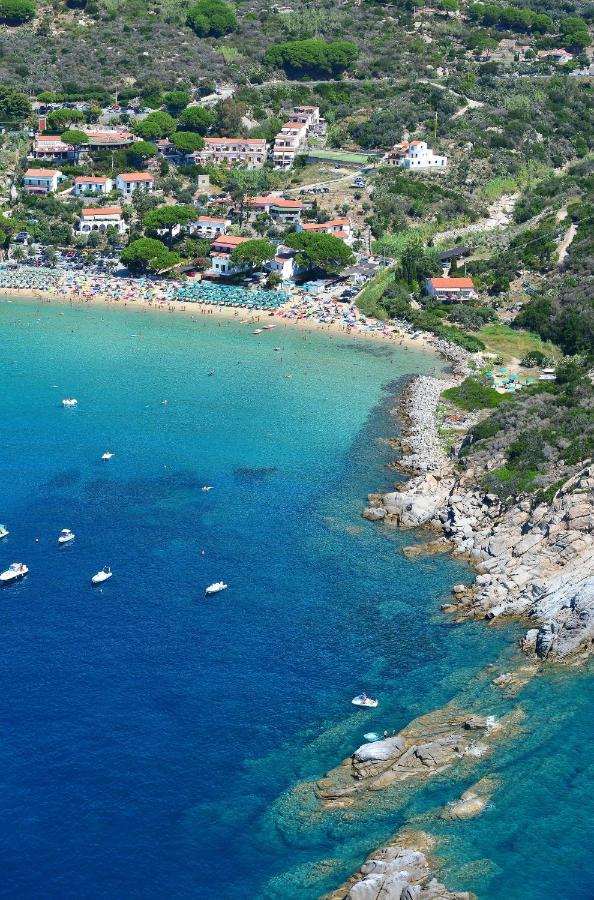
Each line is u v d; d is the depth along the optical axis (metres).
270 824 117.81
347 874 111.06
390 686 140.00
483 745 128.38
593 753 127.56
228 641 149.50
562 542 163.25
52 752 127.62
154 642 149.00
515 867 111.81
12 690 138.12
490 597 158.00
